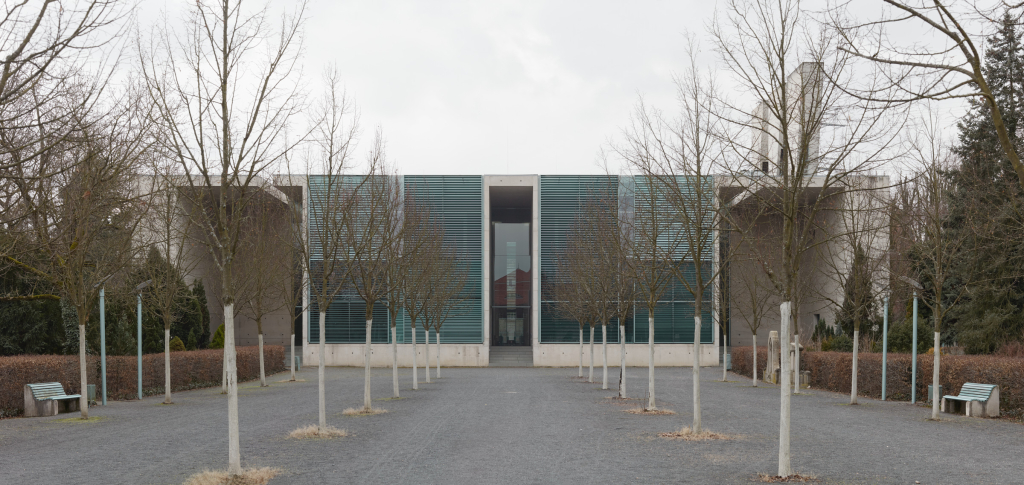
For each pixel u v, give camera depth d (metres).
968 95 7.10
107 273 18.33
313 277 19.23
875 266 23.19
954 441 12.47
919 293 21.38
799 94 10.38
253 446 11.88
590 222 26.06
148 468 9.95
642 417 16.16
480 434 13.31
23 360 18.11
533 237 43.22
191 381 27.05
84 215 13.42
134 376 23.12
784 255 9.48
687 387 26.77
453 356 42.81
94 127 12.15
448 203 43.22
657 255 17.61
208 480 8.67
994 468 9.79
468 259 42.94
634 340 42.84
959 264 27.08
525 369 40.75
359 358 42.91
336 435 13.12
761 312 29.42
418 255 25.02
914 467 9.84
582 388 25.89
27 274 16.75
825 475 9.23
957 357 20.09
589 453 11.07
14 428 14.81
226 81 9.26
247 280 28.83
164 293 22.59
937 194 16.67
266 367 36.03
